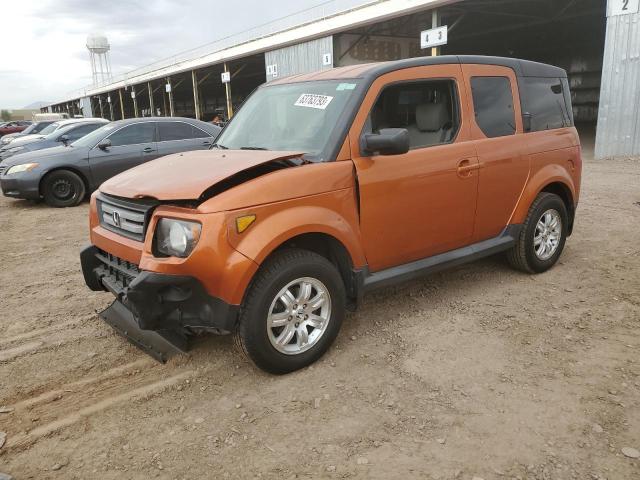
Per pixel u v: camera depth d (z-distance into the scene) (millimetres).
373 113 3664
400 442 2676
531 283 4812
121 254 3381
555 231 5070
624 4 12516
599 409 2881
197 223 2963
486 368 3357
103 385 3322
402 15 16641
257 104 4449
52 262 6141
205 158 3672
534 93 4836
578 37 29125
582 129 26109
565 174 5027
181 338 3619
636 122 12953
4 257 6422
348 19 18734
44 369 3543
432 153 3924
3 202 10727
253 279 3145
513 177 4535
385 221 3686
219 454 2645
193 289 3016
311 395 3129
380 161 3627
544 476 2400
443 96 4129
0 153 15734
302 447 2672
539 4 19531
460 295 4566
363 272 3617
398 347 3674
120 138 9977
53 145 12625
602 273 5027
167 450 2689
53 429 2887
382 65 3805
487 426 2773
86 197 10664
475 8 19531
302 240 3502
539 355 3500
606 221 7039
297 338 3371
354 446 2660
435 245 4102
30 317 4453
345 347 3693
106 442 2770
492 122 4418
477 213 4320
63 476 2527
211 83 43125
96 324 4270
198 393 3197
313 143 3592
